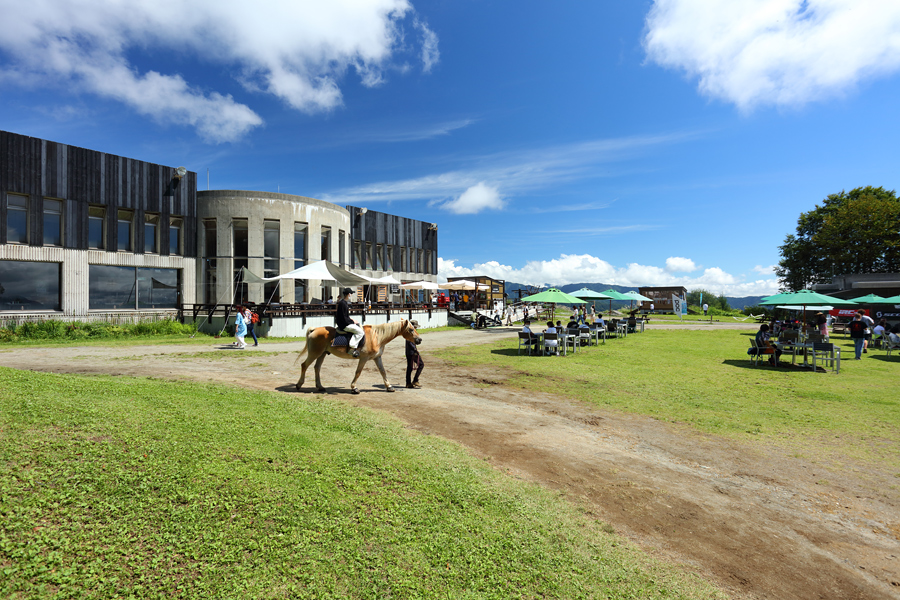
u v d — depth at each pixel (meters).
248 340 19.62
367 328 9.66
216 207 25.36
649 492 5.34
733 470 6.16
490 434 7.24
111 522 3.30
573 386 11.51
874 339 22.11
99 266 21.91
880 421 8.52
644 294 63.44
